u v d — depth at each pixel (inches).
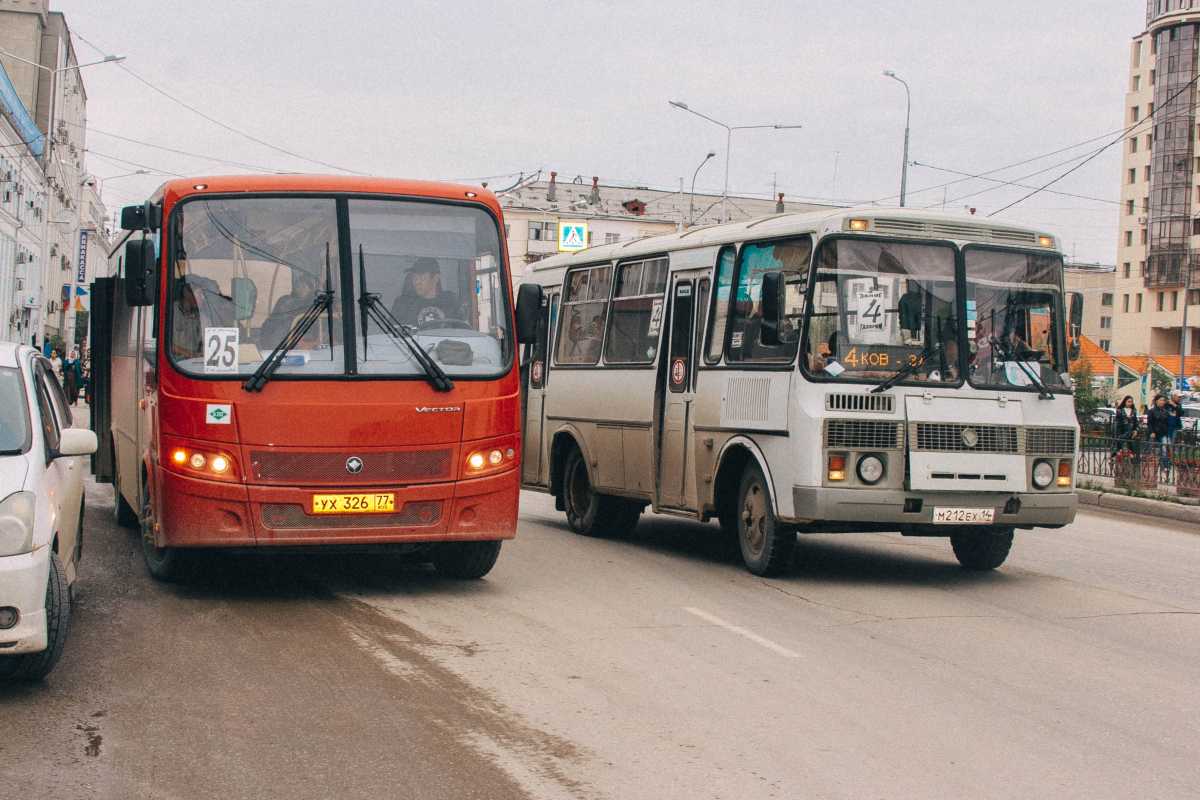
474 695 245.3
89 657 271.3
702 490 449.7
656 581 399.9
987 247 409.1
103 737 213.5
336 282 337.4
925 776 202.1
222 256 333.1
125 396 441.1
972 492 391.5
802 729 227.9
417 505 335.6
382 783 191.6
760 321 420.2
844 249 394.3
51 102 2507.4
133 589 356.5
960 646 309.6
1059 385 410.9
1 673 241.1
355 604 341.1
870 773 202.7
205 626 307.3
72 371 1418.6
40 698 237.6
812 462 384.8
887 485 386.9
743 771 201.8
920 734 227.3
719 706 242.4
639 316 508.1
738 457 436.8
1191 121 3941.9
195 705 234.5
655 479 483.2
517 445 352.2
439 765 200.8
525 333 364.5
